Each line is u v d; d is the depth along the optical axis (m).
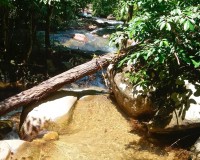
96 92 6.59
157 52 4.70
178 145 4.90
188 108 4.81
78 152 4.77
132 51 6.05
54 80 6.19
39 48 10.34
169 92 5.21
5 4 7.90
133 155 4.76
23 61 9.00
